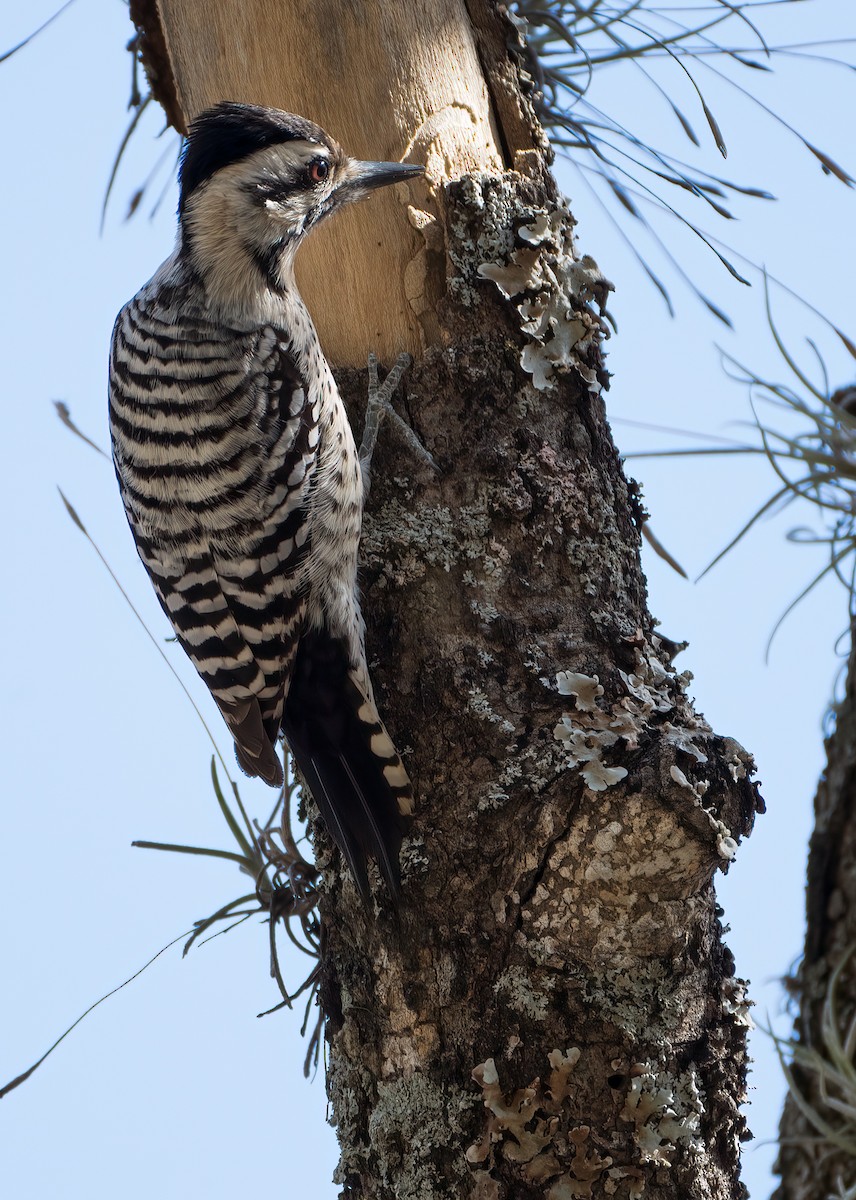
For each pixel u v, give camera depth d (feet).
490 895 23.79
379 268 27.17
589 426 26.71
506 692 24.71
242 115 28.07
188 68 29.27
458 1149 23.32
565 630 25.17
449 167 27.14
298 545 27.37
